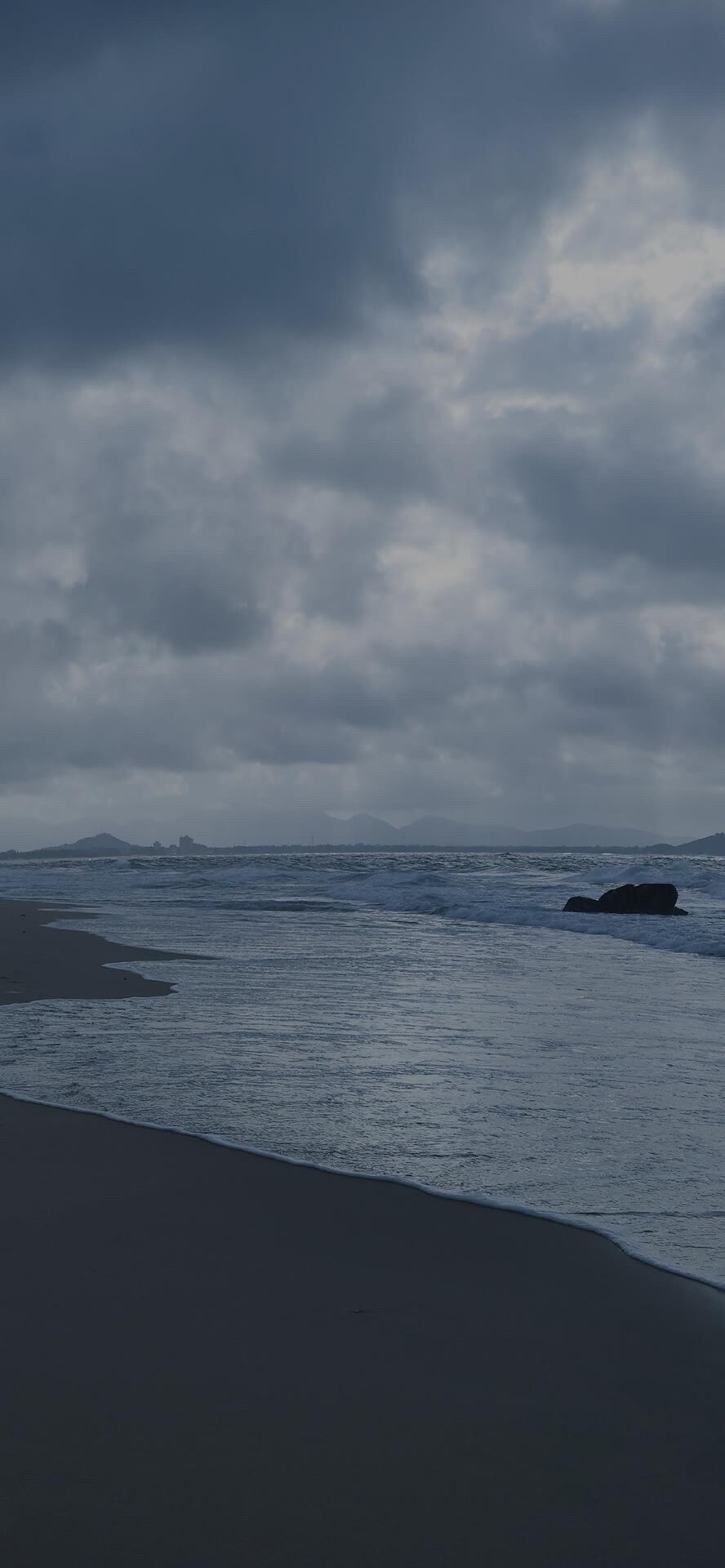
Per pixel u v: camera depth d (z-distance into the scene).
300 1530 2.08
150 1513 2.12
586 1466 2.31
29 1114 5.46
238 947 15.35
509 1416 2.52
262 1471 2.28
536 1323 3.05
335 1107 5.64
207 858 83.81
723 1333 2.99
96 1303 3.14
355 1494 2.20
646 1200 4.16
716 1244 3.69
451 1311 3.13
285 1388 2.64
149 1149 4.84
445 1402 2.58
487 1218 3.95
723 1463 2.33
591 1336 2.96
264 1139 5.01
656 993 10.52
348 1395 2.61
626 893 24.81
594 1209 4.06
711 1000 9.98
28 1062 6.78
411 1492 2.21
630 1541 2.06
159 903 27.66
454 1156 4.74
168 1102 5.73
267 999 9.72
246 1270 3.43
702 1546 2.05
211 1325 3.00
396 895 28.36
